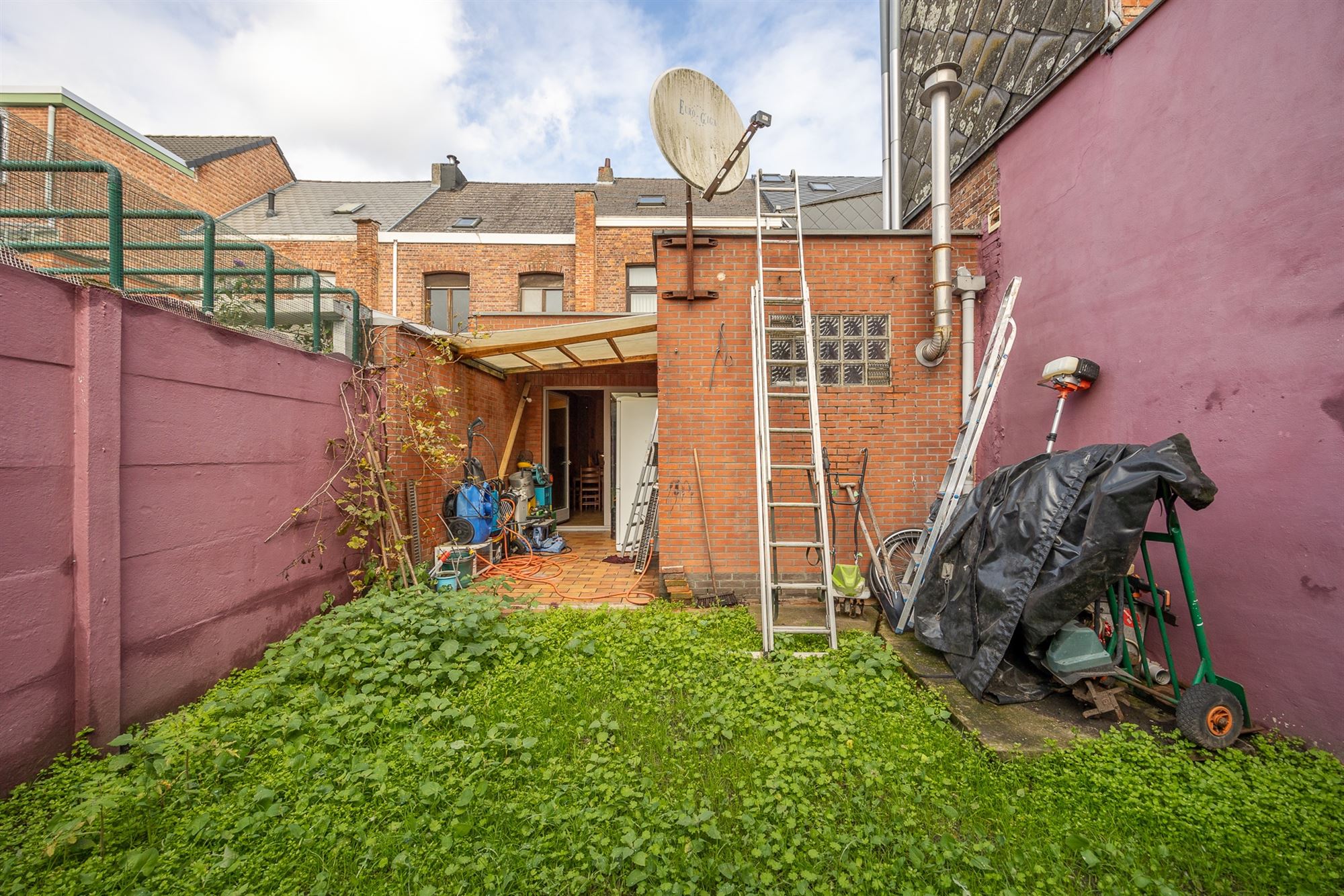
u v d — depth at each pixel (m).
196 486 3.04
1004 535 2.97
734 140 4.98
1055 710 2.82
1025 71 4.36
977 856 1.91
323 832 2.03
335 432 4.45
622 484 7.61
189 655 2.97
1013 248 4.45
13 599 2.17
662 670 3.35
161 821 2.05
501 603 4.34
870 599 4.61
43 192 2.79
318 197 14.75
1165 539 2.59
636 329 5.70
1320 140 2.30
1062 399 3.61
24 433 2.21
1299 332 2.38
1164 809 2.09
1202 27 2.82
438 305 12.13
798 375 4.95
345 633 3.42
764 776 2.39
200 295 3.63
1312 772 2.20
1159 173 3.09
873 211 10.77
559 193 14.75
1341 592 2.25
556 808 2.13
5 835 1.95
